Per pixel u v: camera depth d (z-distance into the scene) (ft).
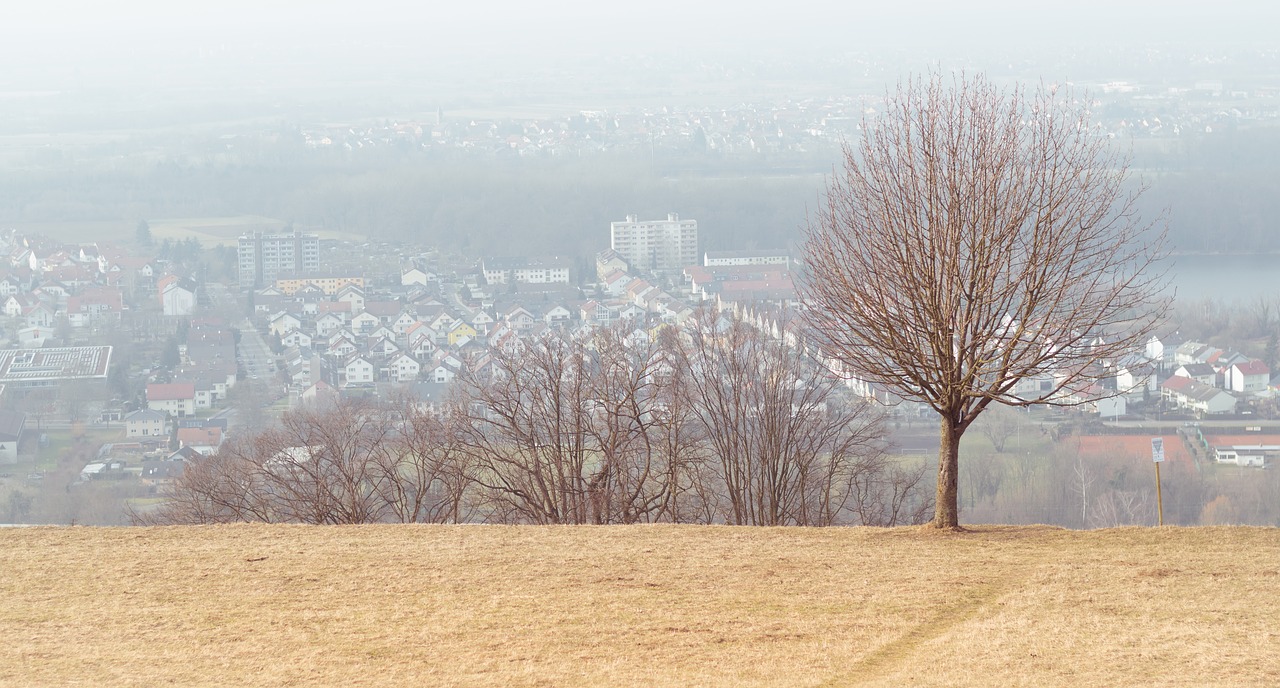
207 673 59.52
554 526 99.86
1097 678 54.90
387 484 164.55
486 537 93.86
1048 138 92.17
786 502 154.71
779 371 158.30
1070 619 66.28
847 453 160.35
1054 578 76.28
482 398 161.99
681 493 161.38
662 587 76.28
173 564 84.28
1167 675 54.75
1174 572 76.28
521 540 92.43
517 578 79.15
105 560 85.81
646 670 58.85
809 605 71.41
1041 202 89.61
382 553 87.40
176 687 56.90
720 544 90.12
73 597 75.61
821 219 107.14
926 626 66.90
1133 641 61.00
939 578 77.30
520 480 156.25
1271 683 52.85
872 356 96.27
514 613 70.38
